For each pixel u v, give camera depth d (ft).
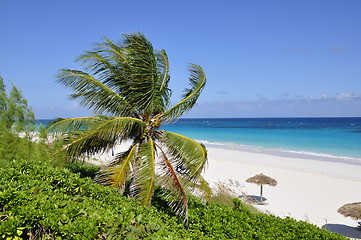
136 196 24.22
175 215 24.89
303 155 94.68
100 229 12.20
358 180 61.67
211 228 21.72
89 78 26.07
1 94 27.25
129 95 28.19
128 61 27.50
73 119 24.99
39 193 14.34
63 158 24.58
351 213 34.58
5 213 11.23
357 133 185.57
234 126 328.29
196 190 36.47
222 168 72.69
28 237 11.45
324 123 389.39
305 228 24.04
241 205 28.14
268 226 24.14
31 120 29.22
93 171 33.40
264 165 76.95
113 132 24.85
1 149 25.90
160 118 29.99
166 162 26.37
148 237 12.81
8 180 16.20
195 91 30.17
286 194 52.70
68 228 11.23
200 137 169.58
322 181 60.95
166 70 30.30
